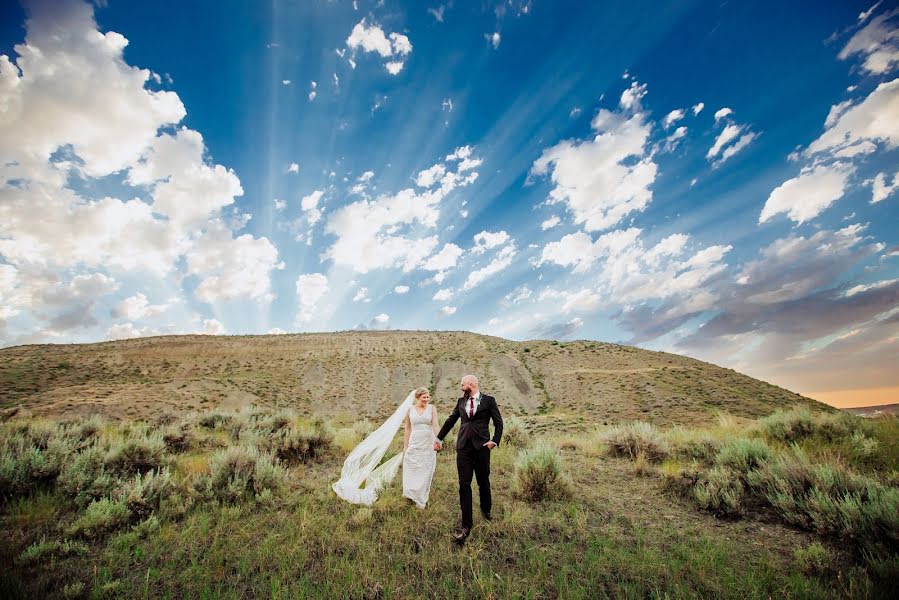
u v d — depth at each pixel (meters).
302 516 5.28
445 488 6.68
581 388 59.16
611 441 9.63
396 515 5.45
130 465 7.21
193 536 4.85
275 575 3.99
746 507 5.61
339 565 4.12
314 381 71.56
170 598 3.69
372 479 6.55
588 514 5.47
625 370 64.12
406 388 70.38
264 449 8.88
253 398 55.22
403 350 93.81
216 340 95.00
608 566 4.05
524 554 4.32
